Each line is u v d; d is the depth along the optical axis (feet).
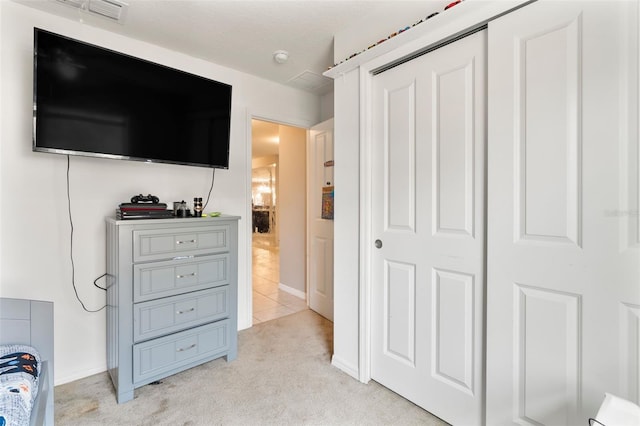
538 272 3.85
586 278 3.51
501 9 4.03
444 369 4.94
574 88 3.55
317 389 5.84
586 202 3.49
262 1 5.55
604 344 3.41
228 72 8.30
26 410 3.19
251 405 5.36
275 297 11.84
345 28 6.44
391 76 5.60
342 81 6.42
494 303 4.25
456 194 4.73
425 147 5.10
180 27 6.39
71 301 6.10
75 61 5.21
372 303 6.03
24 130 5.60
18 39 5.54
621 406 2.78
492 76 4.18
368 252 5.98
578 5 3.49
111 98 5.60
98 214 6.38
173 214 6.38
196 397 5.57
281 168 12.93
